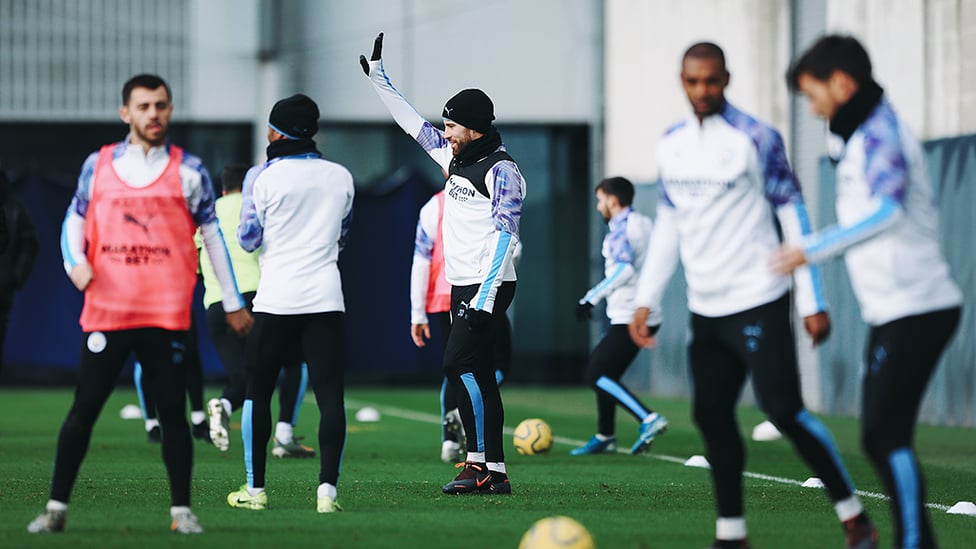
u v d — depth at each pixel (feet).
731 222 59.26
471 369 87.71
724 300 59.36
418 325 107.86
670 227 62.08
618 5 237.86
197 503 81.41
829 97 56.29
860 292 57.21
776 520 76.07
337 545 64.54
